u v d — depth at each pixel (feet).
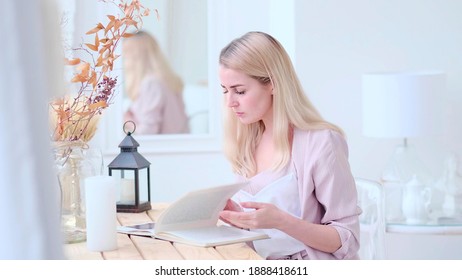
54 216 3.05
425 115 12.80
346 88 14.17
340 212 8.41
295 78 8.83
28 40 2.97
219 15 15.69
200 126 16.60
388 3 14.21
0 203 2.98
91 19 14.51
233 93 8.73
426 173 13.28
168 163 15.58
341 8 14.08
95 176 7.71
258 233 8.05
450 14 14.38
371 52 14.21
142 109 16.57
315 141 8.57
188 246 7.63
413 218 12.67
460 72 14.47
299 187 8.64
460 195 13.05
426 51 14.38
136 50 16.35
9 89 2.95
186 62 16.38
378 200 10.01
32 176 2.97
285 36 14.55
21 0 2.95
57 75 3.54
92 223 7.49
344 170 8.53
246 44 8.63
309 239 8.10
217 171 15.75
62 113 7.92
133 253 7.40
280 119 8.65
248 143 9.14
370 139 14.37
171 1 15.99
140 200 9.69
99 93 8.29
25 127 2.96
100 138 15.29
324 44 14.06
